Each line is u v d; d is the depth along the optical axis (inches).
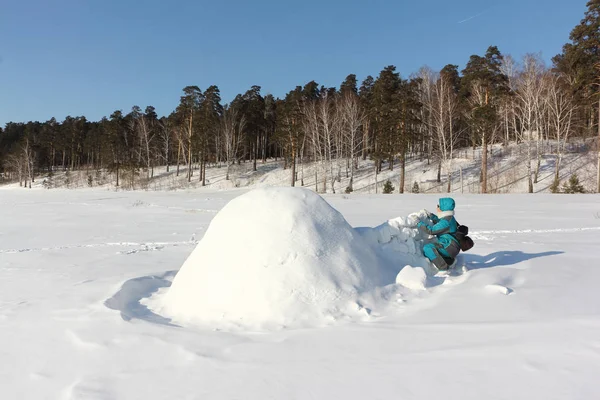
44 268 248.1
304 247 143.3
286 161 1907.0
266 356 101.0
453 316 122.6
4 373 102.6
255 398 80.9
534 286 149.9
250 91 2252.7
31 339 124.3
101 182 2305.6
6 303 168.2
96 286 190.5
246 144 2231.8
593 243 270.2
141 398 84.5
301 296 132.3
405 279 155.2
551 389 76.7
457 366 88.8
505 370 85.4
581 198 751.7
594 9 997.8
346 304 133.3
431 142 1615.4
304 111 1721.2
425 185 1412.4
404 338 107.3
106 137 2252.7
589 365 85.2
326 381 86.0
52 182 2450.8
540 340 99.4
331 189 1518.2
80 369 101.4
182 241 353.4
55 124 3080.7
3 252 315.0
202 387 87.1
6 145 3257.9
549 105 1333.7
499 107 1582.2
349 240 156.9
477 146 1831.9
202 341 113.6
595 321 110.6
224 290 139.3
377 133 1504.7
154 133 2492.6
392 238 181.5
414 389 80.1
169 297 157.1
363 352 99.9
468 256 218.7
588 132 1531.7
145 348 111.3
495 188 1247.5
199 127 1862.7
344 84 2290.8
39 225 504.1
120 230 441.4
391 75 1561.3
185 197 969.5
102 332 125.2
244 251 144.8
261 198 161.6
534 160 1413.6
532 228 376.8
